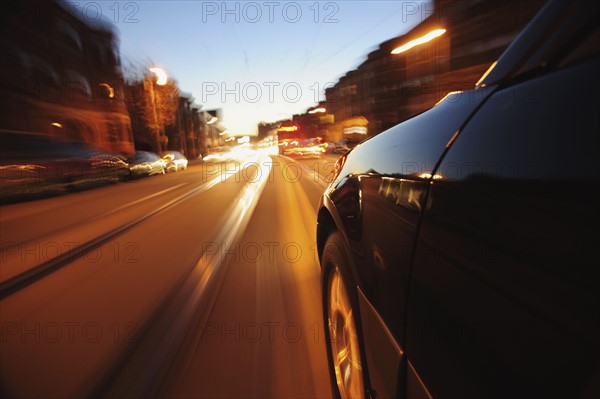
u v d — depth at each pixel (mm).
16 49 17484
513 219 707
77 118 22203
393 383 1099
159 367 2191
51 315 2926
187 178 17359
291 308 2926
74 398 1934
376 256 1313
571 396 533
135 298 3207
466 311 784
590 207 568
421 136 1232
